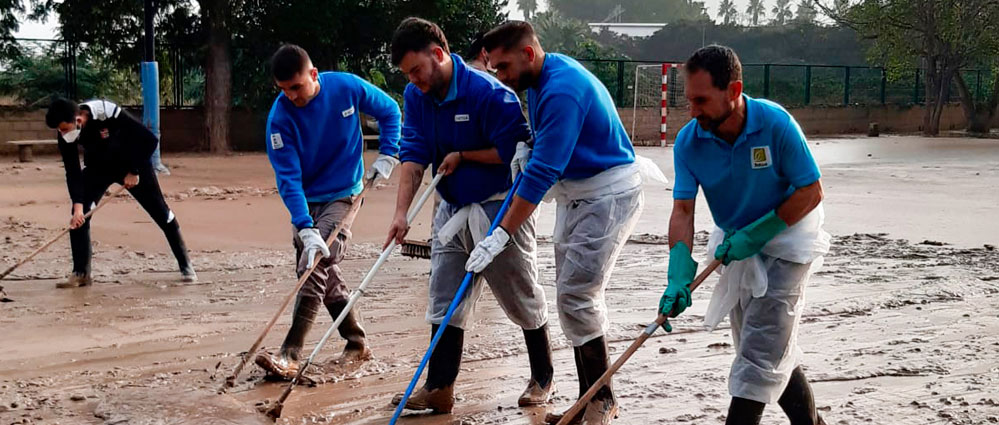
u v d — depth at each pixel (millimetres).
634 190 4453
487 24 24250
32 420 4512
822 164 19516
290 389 4574
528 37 4273
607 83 29484
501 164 4637
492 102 4547
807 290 7293
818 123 33312
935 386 5016
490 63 4328
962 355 5582
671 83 29656
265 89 22609
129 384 5074
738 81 3438
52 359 5539
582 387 4574
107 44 21109
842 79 35250
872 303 6859
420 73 4496
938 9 31172
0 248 9008
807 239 3664
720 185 3672
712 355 5625
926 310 6707
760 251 3697
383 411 4730
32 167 17062
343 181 5453
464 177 4652
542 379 4875
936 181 15805
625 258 8773
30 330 6176
